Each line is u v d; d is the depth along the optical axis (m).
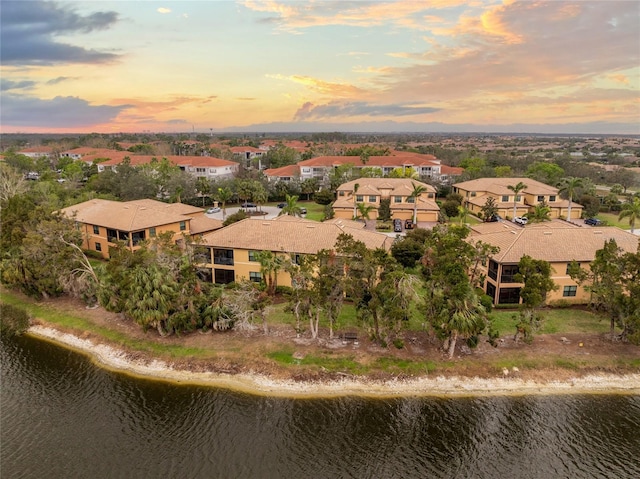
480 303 36.91
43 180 102.94
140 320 38.12
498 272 44.91
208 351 38.00
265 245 49.62
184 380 35.47
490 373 34.91
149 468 26.69
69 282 47.28
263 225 53.06
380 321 36.78
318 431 29.86
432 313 36.41
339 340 38.91
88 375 36.72
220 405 32.53
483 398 32.84
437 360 36.19
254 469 26.66
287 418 31.06
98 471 26.44
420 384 34.12
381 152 152.25
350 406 32.19
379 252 37.50
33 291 48.78
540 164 116.94
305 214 89.94
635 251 46.22
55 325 44.59
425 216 85.81
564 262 44.66
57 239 47.75
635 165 178.75
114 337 41.22
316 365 35.84
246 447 28.47
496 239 49.03
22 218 50.81
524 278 38.44
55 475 26.09
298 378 34.81
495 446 28.64
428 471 26.66
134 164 127.31
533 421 30.78
